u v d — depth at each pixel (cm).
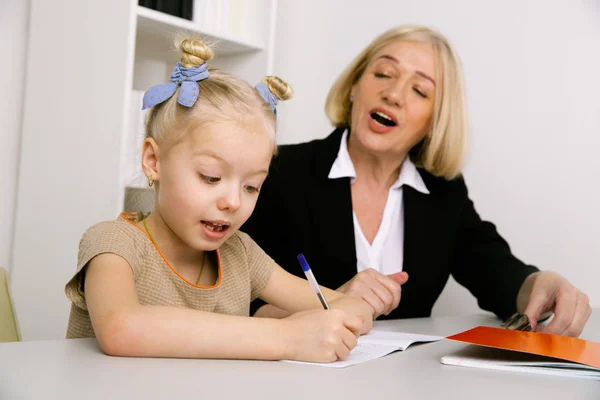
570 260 202
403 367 77
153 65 229
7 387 55
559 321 120
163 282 93
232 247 108
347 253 150
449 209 162
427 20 236
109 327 71
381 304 118
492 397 64
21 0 204
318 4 268
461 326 124
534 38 211
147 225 98
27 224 201
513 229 213
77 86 191
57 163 194
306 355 75
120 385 58
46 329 193
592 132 198
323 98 267
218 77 93
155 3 198
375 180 160
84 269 85
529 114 211
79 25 192
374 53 160
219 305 100
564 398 66
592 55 199
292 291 113
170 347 71
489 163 219
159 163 91
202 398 55
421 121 153
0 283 105
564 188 203
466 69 225
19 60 205
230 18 222
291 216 152
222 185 87
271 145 92
